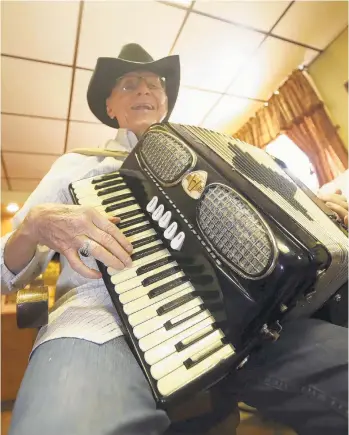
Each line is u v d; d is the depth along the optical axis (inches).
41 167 124.0
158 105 47.4
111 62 45.5
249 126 106.7
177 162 25.3
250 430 38.1
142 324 20.7
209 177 23.1
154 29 72.9
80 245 22.7
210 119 108.3
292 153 90.2
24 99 88.7
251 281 19.0
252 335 19.0
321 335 22.1
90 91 49.8
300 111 87.8
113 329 24.4
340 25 78.6
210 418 27.5
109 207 26.9
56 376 20.9
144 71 47.1
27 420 18.5
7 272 28.8
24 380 22.3
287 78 93.2
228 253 20.5
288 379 20.3
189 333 20.2
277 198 22.4
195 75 88.5
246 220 20.3
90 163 35.8
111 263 22.3
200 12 70.4
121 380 21.2
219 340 19.8
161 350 19.6
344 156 80.8
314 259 18.1
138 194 27.6
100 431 17.5
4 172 126.0
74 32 71.1
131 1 65.8
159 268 23.2
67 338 23.7
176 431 25.5
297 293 18.5
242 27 75.3
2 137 103.8
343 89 82.1
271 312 18.6
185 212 23.6
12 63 77.2
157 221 25.1
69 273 30.7
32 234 25.1
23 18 66.8
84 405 18.8
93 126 102.7
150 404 20.9
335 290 25.3
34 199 34.1
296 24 76.5
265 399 21.6
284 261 18.1
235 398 24.7
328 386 19.0
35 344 26.6
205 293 21.4
